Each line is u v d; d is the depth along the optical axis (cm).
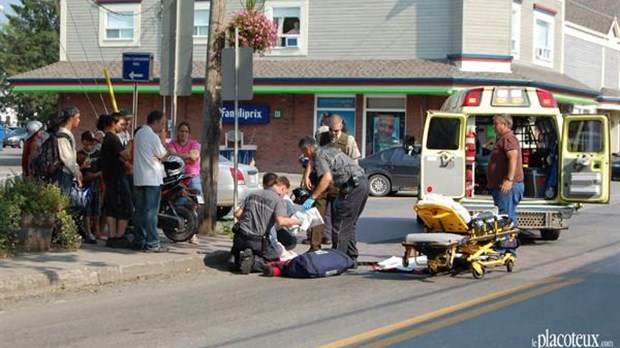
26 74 5634
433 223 1798
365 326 1305
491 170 1925
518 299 1525
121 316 1377
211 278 1766
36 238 1819
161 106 5516
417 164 4009
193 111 5431
